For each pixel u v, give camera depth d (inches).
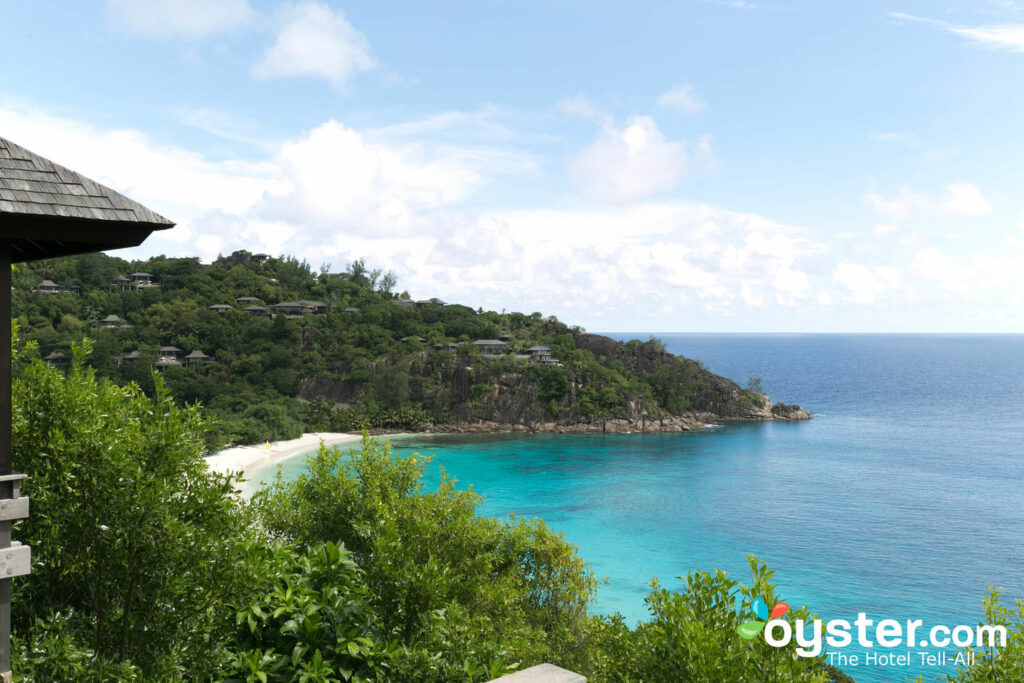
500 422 5836.6
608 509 3435.0
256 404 5275.6
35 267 7111.2
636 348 6889.8
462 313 7396.7
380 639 338.6
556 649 629.6
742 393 7101.4
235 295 7431.1
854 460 4990.2
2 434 234.5
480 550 547.8
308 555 376.2
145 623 284.4
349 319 6786.4
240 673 312.3
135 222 252.2
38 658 254.2
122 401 352.2
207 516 311.0
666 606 277.9
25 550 236.8
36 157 252.8
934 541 2999.5
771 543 2928.2
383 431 5526.6
